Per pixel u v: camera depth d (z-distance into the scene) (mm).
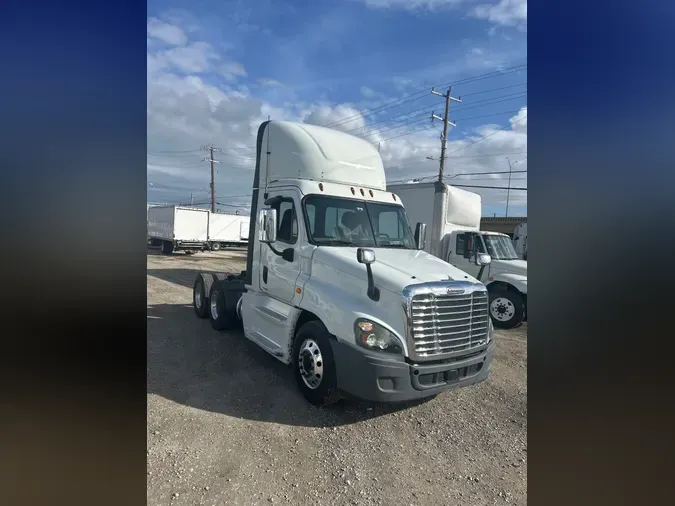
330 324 4094
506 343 7410
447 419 4160
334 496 2932
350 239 5008
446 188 10469
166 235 29828
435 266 4520
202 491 2877
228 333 7109
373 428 3924
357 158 5648
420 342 3766
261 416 4051
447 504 2893
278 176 5566
